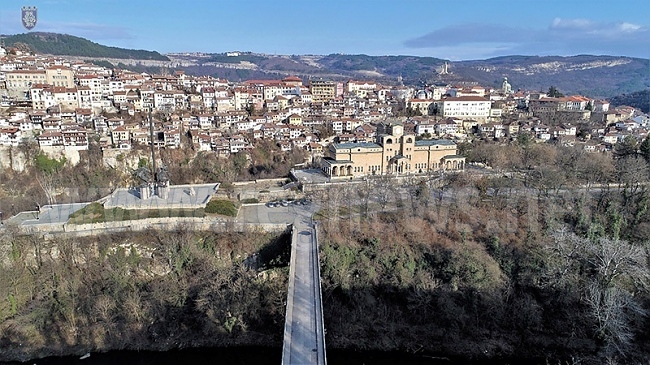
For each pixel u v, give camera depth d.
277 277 91.69
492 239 98.19
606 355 77.25
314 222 105.44
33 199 146.38
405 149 152.75
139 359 83.19
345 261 94.31
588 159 146.38
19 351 83.44
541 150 171.12
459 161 158.50
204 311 87.25
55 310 88.69
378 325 90.25
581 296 87.75
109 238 97.56
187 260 96.19
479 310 89.44
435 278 93.38
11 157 175.38
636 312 81.88
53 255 95.69
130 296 88.62
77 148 186.12
